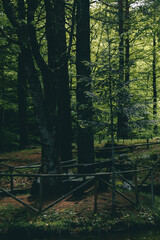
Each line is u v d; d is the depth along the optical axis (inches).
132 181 435.5
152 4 544.7
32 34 381.1
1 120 1012.5
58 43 456.4
